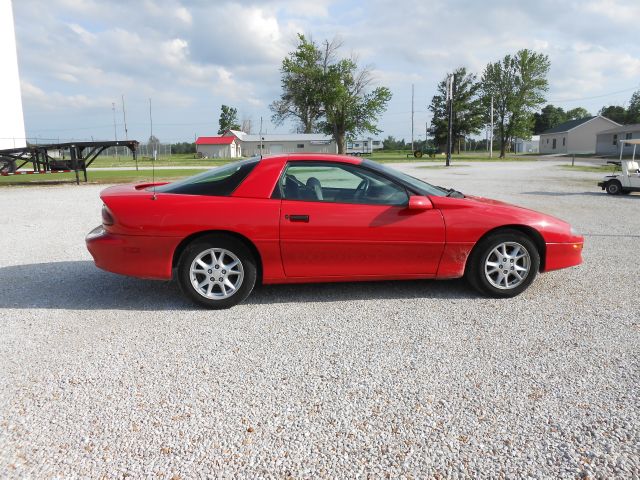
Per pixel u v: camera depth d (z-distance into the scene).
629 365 3.20
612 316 4.12
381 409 2.69
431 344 3.56
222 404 2.75
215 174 4.51
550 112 120.19
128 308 4.37
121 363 3.27
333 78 63.25
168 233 4.18
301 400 2.79
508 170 30.72
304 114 69.75
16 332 3.81
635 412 2.64
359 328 3.88
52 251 6.76
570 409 2.68
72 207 11.68
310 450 2.33
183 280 4.25
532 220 4.59
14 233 8.16
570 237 4.66
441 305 4.43
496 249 4.55
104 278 5.36
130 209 4.22
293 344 3.58
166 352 3.44
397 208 4.42
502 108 72.50
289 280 4.41
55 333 3.79
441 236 4.42
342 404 2.74
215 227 4.18
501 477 2.14
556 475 2.15
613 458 2.26
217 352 3.44
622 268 5.74
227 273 4.29
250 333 3.79
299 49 64.38
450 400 2.78
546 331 3.80
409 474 2.16
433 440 2.41
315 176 4.48
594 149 75.44
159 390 2.90
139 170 31.20
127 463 2.24
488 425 2.53
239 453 2.31
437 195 4.59
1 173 17.89
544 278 5.31
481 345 3.54
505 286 4.61
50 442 2.39
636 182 14.32
